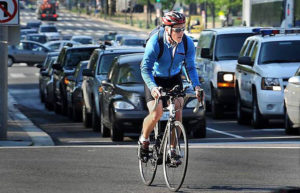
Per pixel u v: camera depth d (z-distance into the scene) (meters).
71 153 31.25
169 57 22.05
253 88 46.72
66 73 59.06
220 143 36.47
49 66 71.31
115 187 22.92
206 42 58.94
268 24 80.00
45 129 48.62
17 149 32.97
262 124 46.47
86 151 31.91
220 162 28.45
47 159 29.36
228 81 53.88
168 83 22.70
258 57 47.34
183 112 38.19
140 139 23.12
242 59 48.00
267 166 27.23
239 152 31.45
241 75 50.09
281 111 44.88
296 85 40.16
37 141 38.81
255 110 46.41
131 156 30.12
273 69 45.25
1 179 24.53
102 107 41.84
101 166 27.39
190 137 40.38
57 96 62.62
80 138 41.84
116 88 39.59
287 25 75.56
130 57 41.69
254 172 25.86
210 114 59.81
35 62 141.12
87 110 48.91
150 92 22.30
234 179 24.33
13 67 139.25
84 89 48.84
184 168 21.14
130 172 25.92
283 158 29.38
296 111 40.06
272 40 47.88
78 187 22.97
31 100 79.19
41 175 25.34
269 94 44.84
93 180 24.27
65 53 60.47
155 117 22.17
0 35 37.34
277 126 47.62
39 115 62.41
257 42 48.59
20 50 140.38
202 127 39.53
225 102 53.97
